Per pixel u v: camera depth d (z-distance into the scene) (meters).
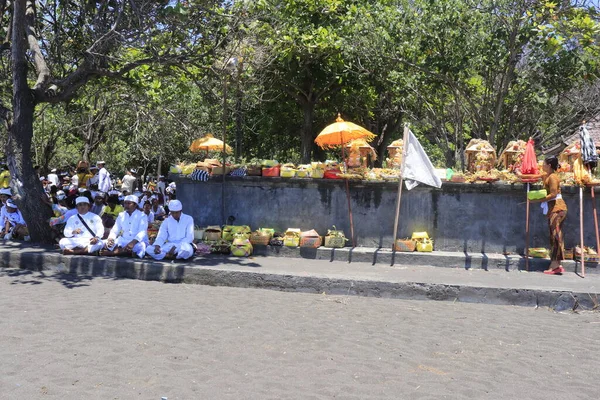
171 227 9.11
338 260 9.49
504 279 8.11
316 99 21.88
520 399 4.37
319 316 6.68
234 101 16.34
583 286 7.66
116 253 9.15
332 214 10.04
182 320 6.28
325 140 9.91
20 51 9.95
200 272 8.35
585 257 8.73
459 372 4.94
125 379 4.51
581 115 16.66
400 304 7.45
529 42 14.07
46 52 12.01
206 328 6.00
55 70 12.08
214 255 9.59
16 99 10.02
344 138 9.80
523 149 9.84
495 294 7.58
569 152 9.74
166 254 9.00
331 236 9.71
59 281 8.25
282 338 5.75
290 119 25.14
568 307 7.38
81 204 9.18
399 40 15.82
